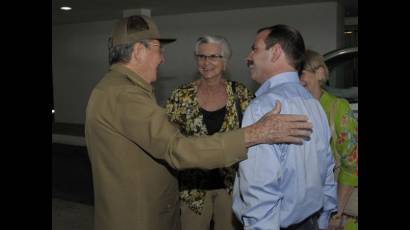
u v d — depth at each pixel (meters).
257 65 1.64
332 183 1.78
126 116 1.61
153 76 1.81
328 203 1.78
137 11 8.68
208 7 8.45
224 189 2.53
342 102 2.08
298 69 1.64
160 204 1.77
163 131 1.58
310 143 1.55
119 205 1.68
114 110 1.64
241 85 2.68
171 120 2.64
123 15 8.96
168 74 9.77
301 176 1.52
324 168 1.64
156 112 1.61
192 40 9.41
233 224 2.52
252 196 1.49
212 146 1.50
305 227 1.62
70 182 6.34
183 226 2.57
